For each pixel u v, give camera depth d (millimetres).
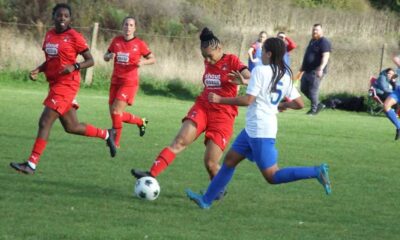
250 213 15820
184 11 66125
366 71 52125
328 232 14500
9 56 47125
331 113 43594
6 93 39406
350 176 21234
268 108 14984
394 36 72562
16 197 15859
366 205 17266
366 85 49812
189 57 50719
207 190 15891
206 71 16703
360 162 24094
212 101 14883
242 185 18875
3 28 51062
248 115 15203
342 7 82000
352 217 15945
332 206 16953
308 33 70625
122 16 61062
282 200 17312
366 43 68438
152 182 16344
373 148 27750
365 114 45000
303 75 40688
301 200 17422
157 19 63312
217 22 67500
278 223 15039
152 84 47000
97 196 16484
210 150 16656
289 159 24094
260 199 17312
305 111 43250
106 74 47125
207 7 70688
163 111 36344
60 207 15211
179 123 31594
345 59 54250
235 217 15359
